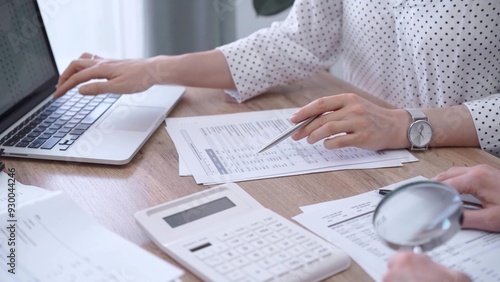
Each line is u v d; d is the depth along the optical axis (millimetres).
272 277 576
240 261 598
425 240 528
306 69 1140
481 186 703
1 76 928
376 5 1082
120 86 1002
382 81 1152
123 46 1574
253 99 1090
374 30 1098
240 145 895
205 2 1676
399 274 523
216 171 814
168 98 1051
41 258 593
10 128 918
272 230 651
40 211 662
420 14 1008
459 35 977
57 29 1476
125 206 729
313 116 881
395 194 578
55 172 814
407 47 1062
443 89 1028
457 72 1005
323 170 819
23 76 993
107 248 607
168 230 654
